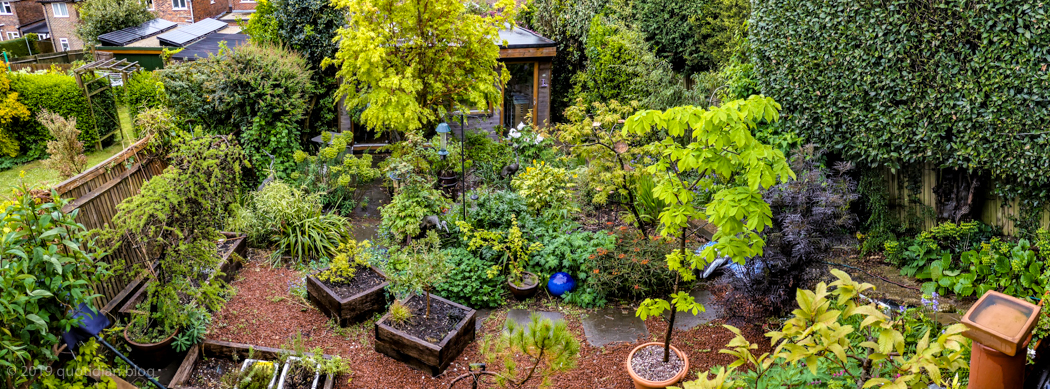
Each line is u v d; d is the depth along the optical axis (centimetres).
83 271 439
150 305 522
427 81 1055
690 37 1366
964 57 664
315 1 1231
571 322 642
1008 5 609
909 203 793
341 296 609
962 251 715
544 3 1642
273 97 1024
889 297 681
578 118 665
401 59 1048
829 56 775
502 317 652
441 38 1050
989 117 650
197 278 571
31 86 1255
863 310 273
